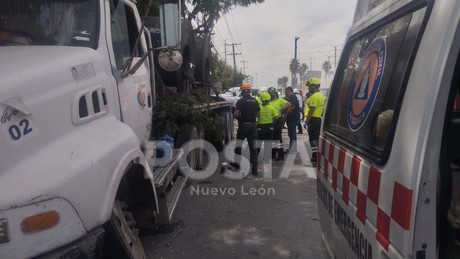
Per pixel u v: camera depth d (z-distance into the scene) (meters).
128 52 4.07
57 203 2.08
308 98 9.12
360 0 3.03
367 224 2.13
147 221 3.97
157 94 5.80
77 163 2.28
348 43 3.16
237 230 5.01
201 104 7.01
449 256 1.80
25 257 1.96
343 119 2.86
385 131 2.02
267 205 6.00
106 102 3.03
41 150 2.22
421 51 1.79
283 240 4.70
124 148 2.79
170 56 4.14
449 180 1.74
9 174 2.03
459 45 1.61
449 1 1.67
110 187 2.45
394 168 1.81
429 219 1.63
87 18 3.32
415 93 1.75
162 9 3.76
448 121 1.72
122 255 2.68
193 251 4.41
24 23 3.21
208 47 9.33
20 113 2.17
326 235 3.20
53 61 2.59
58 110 2.42
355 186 2.36
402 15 2.13
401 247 1.69
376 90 2.26
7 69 2.34
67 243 2.10
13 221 1.95
